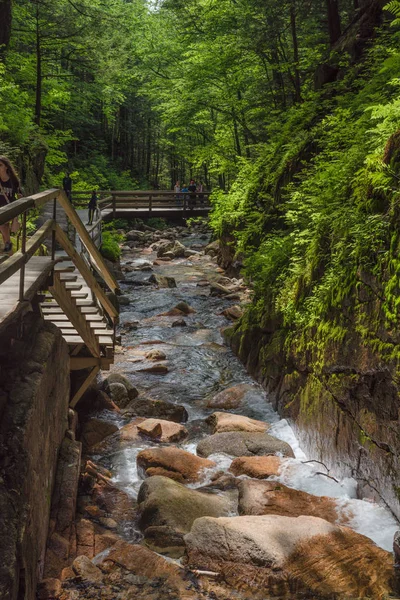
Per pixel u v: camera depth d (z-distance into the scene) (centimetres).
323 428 786
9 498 434
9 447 463
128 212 3109
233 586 520
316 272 886
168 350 1358
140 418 965
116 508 687
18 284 609
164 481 695
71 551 567
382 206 726
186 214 3222
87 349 925
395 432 599
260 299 1227
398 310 587
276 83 2339
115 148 5675
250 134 2642
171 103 2898
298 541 559
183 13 2558
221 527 575
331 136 1196
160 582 523
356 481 696
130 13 3984
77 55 3127
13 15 2756
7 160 694
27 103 2977
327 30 2269
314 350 828
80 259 794
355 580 516
